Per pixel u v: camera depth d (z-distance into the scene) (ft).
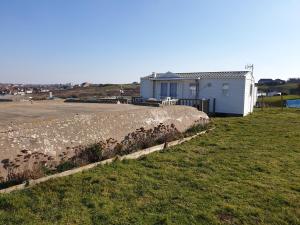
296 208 16.24
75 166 22.00
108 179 19.88
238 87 69.21
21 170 19.44
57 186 18.19
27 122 21.90
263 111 80.89
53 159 21.49
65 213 14.99
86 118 25.68
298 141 34.76
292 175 21.89
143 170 22.13
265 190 18.69
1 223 13.94
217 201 16.90
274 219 15.01
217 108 72.38
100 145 24.62
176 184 19.45
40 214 14.92
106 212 15.24
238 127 46.26
